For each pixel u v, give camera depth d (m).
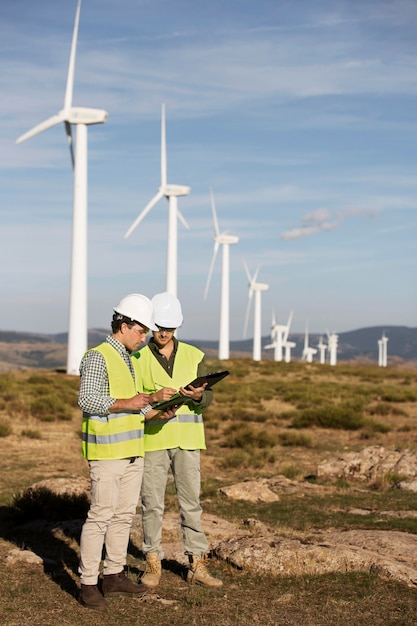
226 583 7.36
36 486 11.88
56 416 28.00
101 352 6.64
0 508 10.97
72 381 46.88
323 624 6.17
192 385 6.89
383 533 9.20
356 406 34.34
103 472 6.58
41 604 6.62
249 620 6.24
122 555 6.86
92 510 6.63
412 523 10.40
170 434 7.20
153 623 6.16
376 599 6.81
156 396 6.96
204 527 9.52
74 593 6.98
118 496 6.74
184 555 8.16
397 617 6.35
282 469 16.27
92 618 6.28
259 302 98.75
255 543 8.14
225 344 87.81
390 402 41.16
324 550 7.84
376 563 7.62
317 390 45.34
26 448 19.27
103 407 6.48
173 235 69.75
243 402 36.78
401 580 7.35
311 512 11.38
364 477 15.27
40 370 57.44
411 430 26.61
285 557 7.77
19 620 6.16
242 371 62.00
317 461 18.56
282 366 70.81
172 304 7.35
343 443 22.47
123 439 6.60
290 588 7.18
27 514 10.38
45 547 8.86
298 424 27.02
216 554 8.20
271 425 28.27
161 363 7.35
